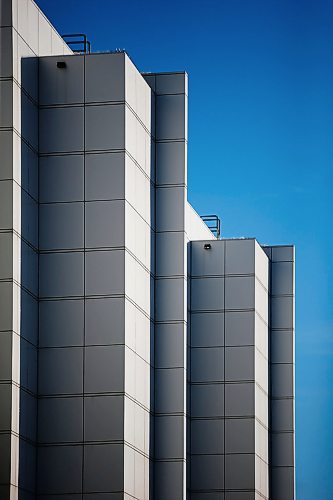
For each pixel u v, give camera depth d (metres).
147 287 76.19
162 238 79.00
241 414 88.81
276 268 99.69
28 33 70.12
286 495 97.19
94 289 70.25
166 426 77.44
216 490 88.12
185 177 79.31
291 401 98.12
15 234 67.44
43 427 69.31
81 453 69.19
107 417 69.38
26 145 69.56
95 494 68.94
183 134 79.56
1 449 65.31
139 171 74.81
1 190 67.25
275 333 99.00
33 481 68.56
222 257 90.56
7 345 65.94
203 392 89.25
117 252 70.56
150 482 75.75
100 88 71.81
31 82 70.69
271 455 97.62
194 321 90.12
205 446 88.69
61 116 71.69
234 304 90.00
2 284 66.50
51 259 70.62
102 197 71.06
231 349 89.56
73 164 71.31
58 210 71.00
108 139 71.44
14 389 66.19
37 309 70.12
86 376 69.69
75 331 69.94
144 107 76.44
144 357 74.94
